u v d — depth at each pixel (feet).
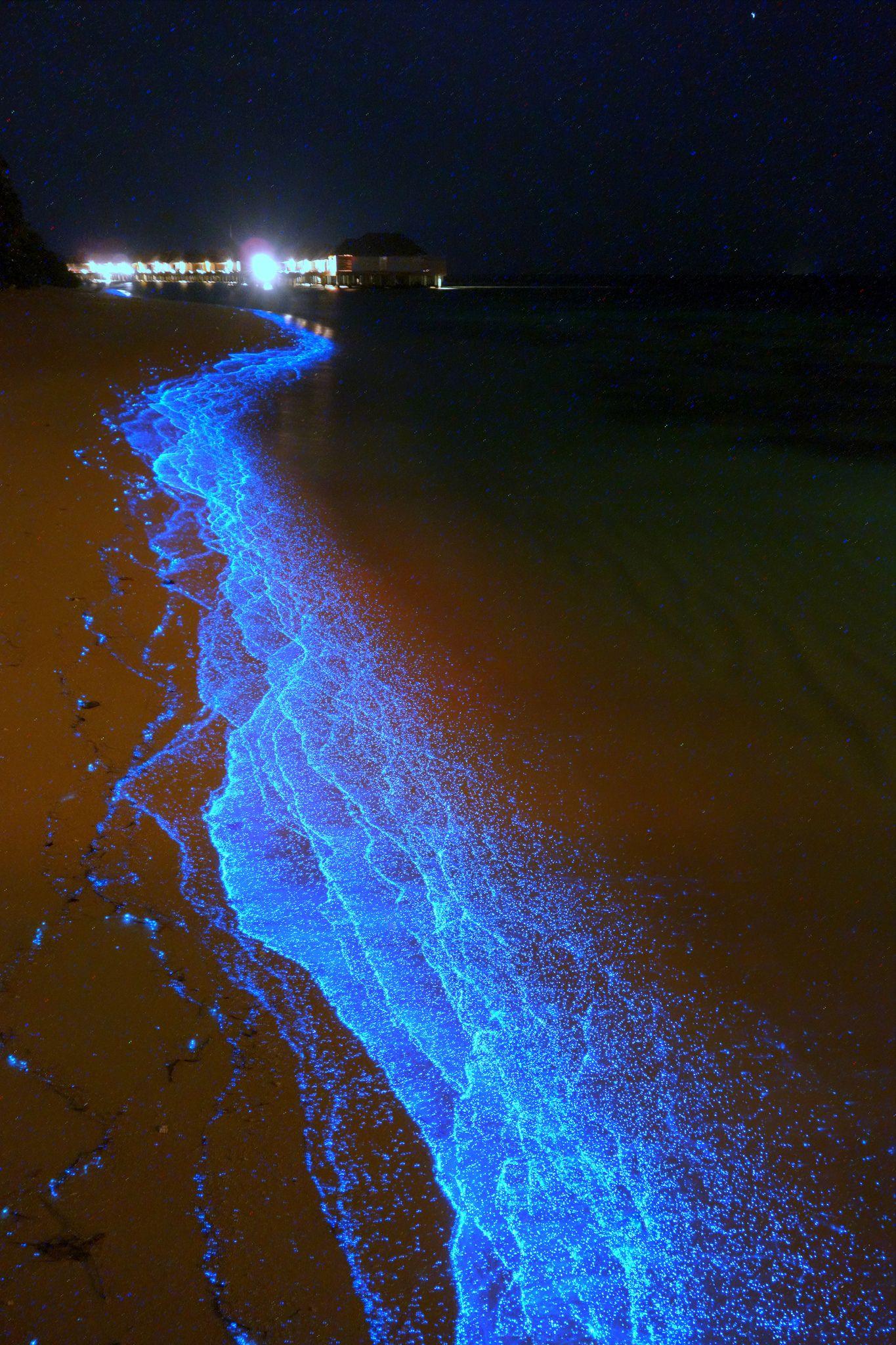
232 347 51.57
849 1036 8.57
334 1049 7.52
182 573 17.61
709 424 39.06
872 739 13.66
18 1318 5.03
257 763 11.75
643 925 9.85
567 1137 7.22
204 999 7.70
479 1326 5.55
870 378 55.01
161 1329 5.10
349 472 27.27
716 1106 7.75
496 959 9.12
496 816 11.51
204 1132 6.41
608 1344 5.68
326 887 9.65
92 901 8.62
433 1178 6.53
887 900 10.40
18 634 13.71
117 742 11.53
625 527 23.40
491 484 27.14
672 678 15.52
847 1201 7.01
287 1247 5.74
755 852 11.13
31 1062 6.72
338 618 16.90
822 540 22.56
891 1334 6.07
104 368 38.34
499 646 16.35
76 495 20.68
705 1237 6.62
